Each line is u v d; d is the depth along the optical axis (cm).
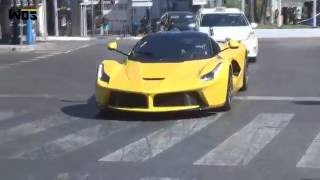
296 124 931
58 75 1670
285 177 650
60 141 846
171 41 1108
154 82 980
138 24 4541
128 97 980
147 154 760
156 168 694
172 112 1030
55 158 750
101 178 658
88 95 1282
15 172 690
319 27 3728
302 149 771
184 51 1077
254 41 1922
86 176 667
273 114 1020
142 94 967
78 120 1004
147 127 932
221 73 1015
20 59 2269
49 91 1351
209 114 1024
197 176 658
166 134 877
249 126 923
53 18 4291
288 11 4519
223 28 1911
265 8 4228
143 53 1084
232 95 1105
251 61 1956
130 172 680
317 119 968
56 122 989
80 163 723
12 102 1201
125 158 743
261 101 1156
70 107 1135
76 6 4247
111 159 739
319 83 1395
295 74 1583
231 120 972
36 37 3759
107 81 1006
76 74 1689
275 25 4009
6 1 3412
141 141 835
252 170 678
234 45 1155
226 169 684
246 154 751
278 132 876
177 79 981
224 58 1097
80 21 4250
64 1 4425
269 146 791
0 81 1545
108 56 2336
